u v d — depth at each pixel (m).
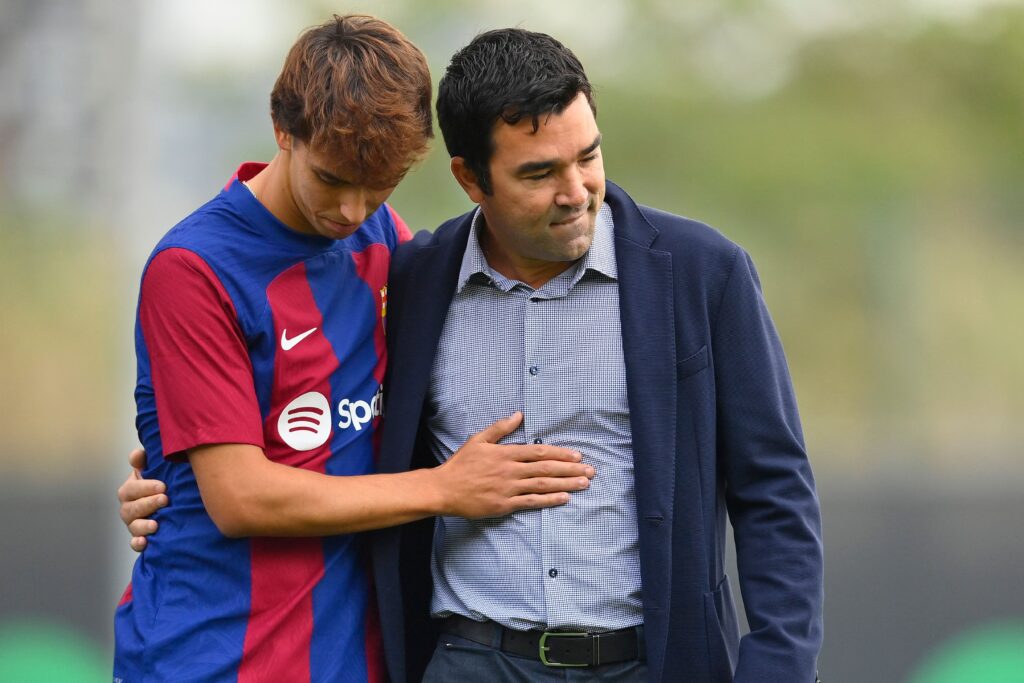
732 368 8.52
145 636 8.50
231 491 8.18
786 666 8.04
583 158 8.12
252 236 8.46
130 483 8.85
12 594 31.73
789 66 67.56
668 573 8.30
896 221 61.28
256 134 57.31
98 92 31.53
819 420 57.06
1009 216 59.34
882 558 32.09
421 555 9.12
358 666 8.73
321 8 58.66
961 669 26.56
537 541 8.47
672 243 8.66
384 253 9.16
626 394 8.52
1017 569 30.89
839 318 60.44
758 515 8.48
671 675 8.40
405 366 8.88
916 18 66.81
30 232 53.97
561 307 8.66
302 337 8.50
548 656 8.41
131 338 29.31
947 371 56.91
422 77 8.16
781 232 64.00
